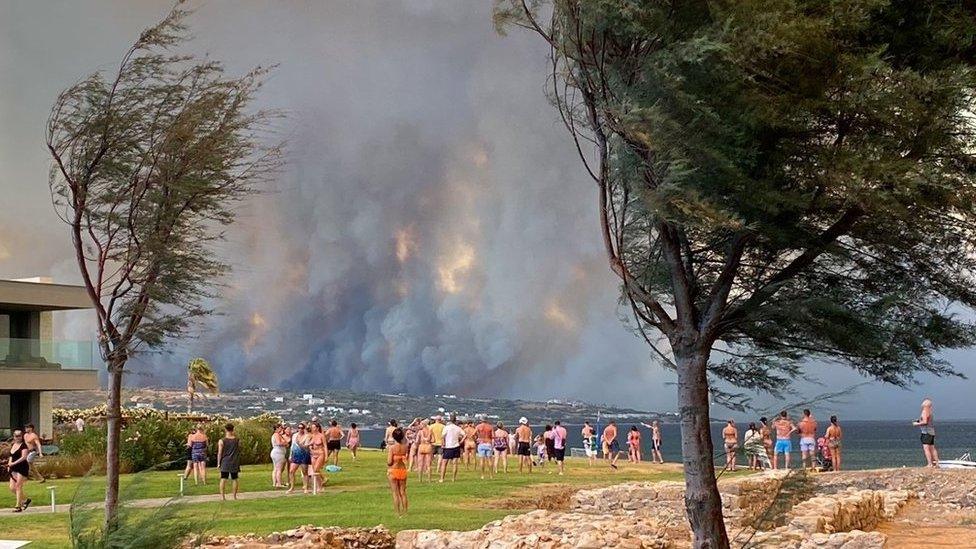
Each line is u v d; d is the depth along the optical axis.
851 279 10.61
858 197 8.73
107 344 14.52
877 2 8.53
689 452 10.22
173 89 14.84
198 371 53.88
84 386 48.31
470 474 34.12
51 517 20.91
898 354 10.41
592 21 9.84
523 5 10.47
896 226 9.81
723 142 9.29
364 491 27.22
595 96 10.21
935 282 10.27
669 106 9.47
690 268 10.83
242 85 15.21
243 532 17.08
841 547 14.18
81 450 35.75
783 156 9.38
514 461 42.62
